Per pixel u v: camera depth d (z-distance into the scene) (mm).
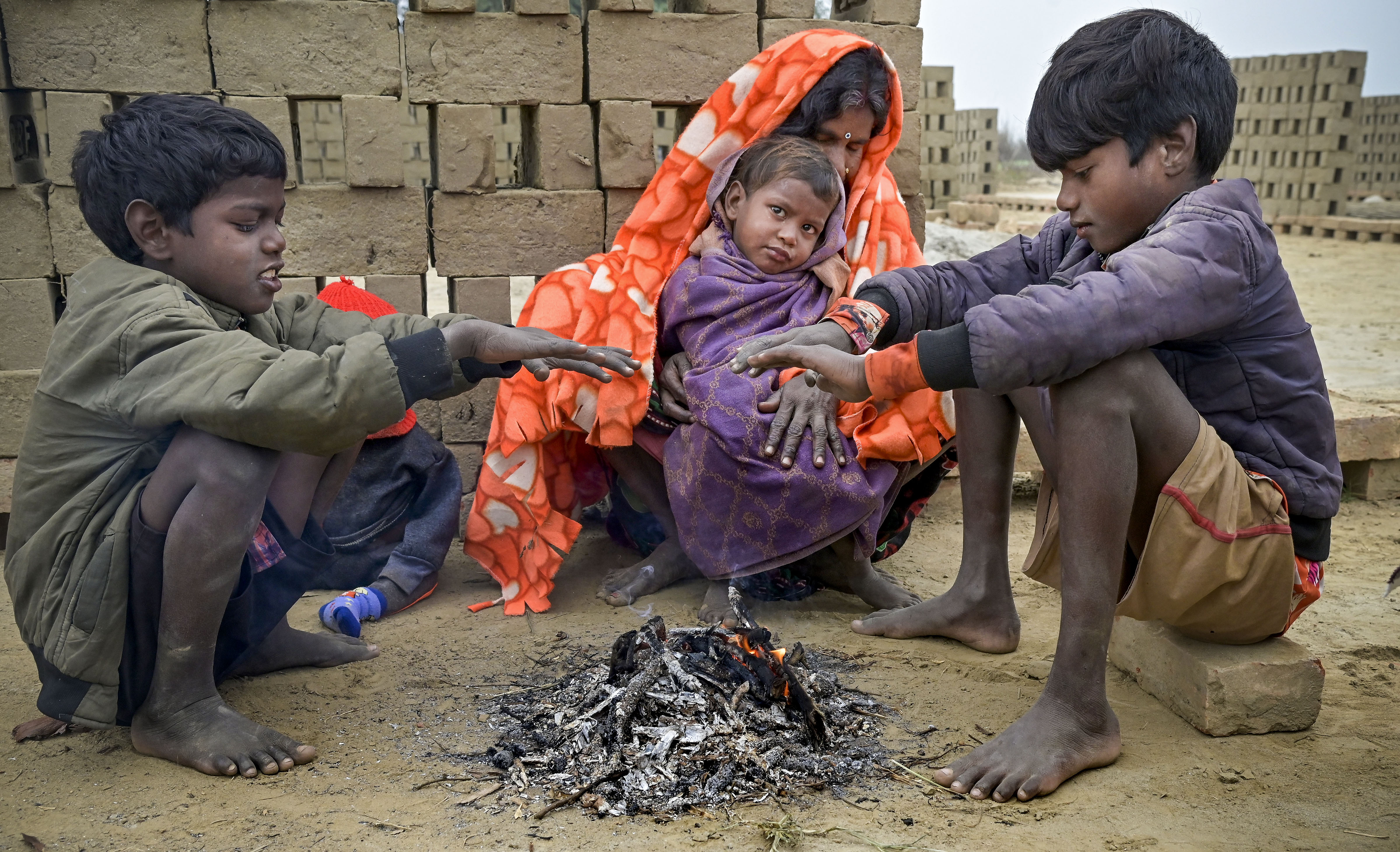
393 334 2893
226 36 3859
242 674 3010
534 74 4082
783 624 3479
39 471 2479
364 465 3717
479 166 4090
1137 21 2502
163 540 2424
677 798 2338
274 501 2791
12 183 3877
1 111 3828
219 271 2564
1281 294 2537
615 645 2758
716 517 3416
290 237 4023
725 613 3469
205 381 2316
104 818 2275
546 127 4133
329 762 2525
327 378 2324
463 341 2502
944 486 4867
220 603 2486
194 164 2451
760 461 3322
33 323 4004
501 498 3652
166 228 2523
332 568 3736
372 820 2262
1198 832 2217
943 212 19312
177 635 2479
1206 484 2420
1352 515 4977
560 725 2617
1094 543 2395
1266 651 2746
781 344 2590
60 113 3828
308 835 2203
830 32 3680
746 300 3486
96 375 2416
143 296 2432
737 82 3686
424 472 3793
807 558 3666
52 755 2568
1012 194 23016
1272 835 2201
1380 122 24922
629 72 4121
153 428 2393
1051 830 2229
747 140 3691
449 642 3320
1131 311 2254
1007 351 2219
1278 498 2506
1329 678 3061
